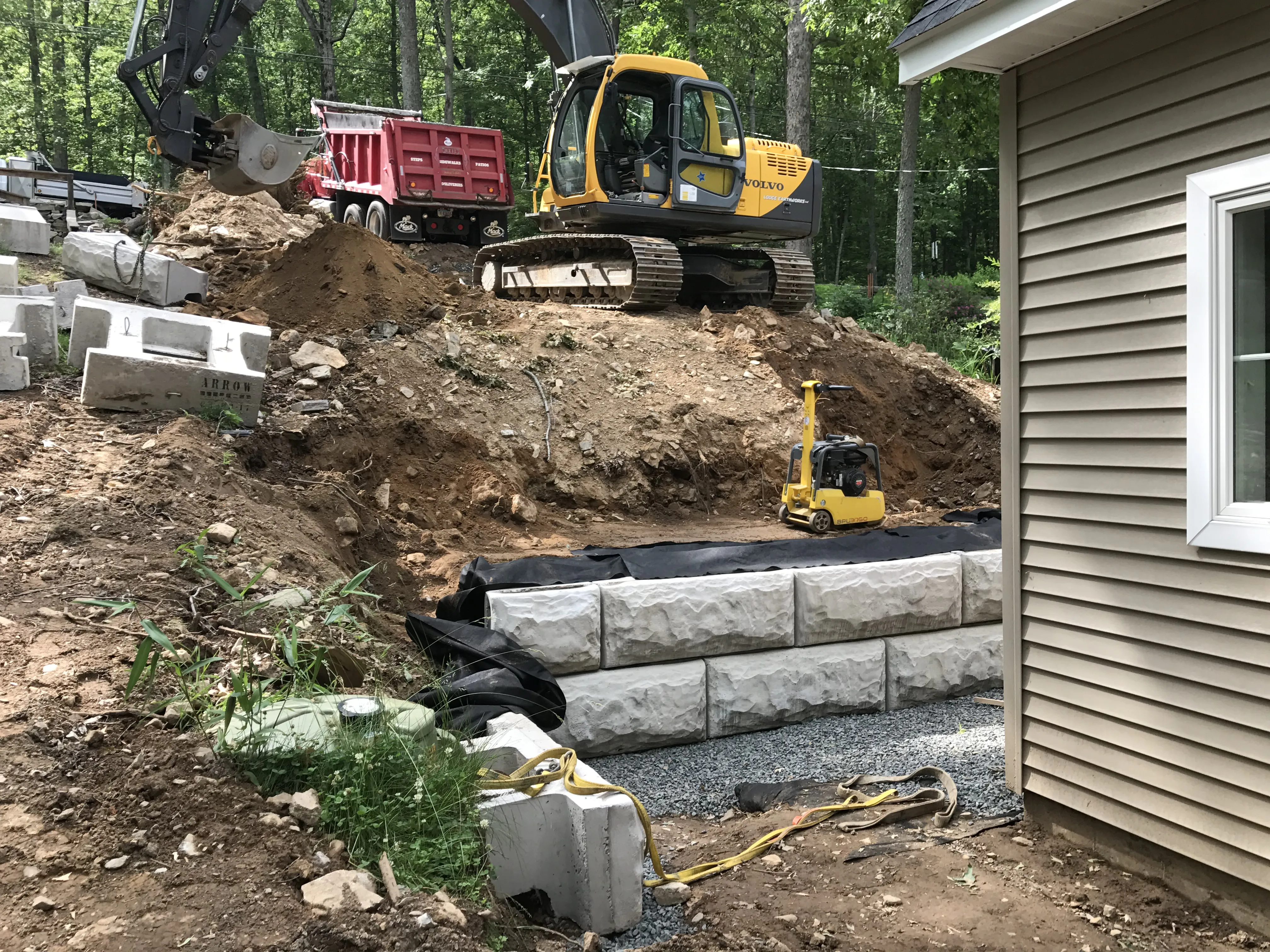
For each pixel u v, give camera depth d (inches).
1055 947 144.6
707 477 430.3
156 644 167.2
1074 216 177.2
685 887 159.8
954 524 386.0
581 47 542.6
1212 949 147.2
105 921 104.6
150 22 408.8
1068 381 180.2
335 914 109.7
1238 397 151.6
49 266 462.0
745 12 1067.3
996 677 286.5
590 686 231.8
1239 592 150.5
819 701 259.4
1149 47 161.0
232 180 419.2
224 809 125.4
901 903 155.9
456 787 139.4
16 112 1576.0
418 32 1699.1
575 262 558.9
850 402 494.9
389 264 459.2
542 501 393.7
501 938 123.0
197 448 280.4
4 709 140.3
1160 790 164.1
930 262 1863.9
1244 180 144.9
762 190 548.7
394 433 372.2
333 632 198.1
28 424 273.1
